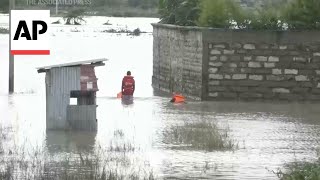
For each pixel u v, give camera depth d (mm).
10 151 48875
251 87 79375
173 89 89625
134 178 40750
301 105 77750
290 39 79000
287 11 80250
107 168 43844
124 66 130000
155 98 84000
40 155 48031
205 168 44500
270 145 53094
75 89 58719
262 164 45906
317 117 68812
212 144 51812
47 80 58656
